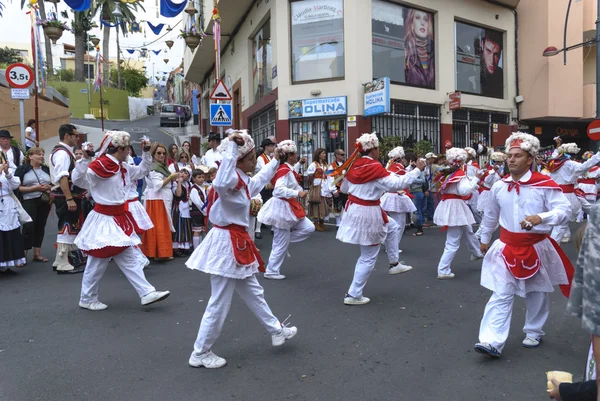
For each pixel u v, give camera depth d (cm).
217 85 1132
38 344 432
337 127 1465
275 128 1549
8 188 669
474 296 575
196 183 790
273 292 600
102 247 497
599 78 1359
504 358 400
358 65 1420
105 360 399
